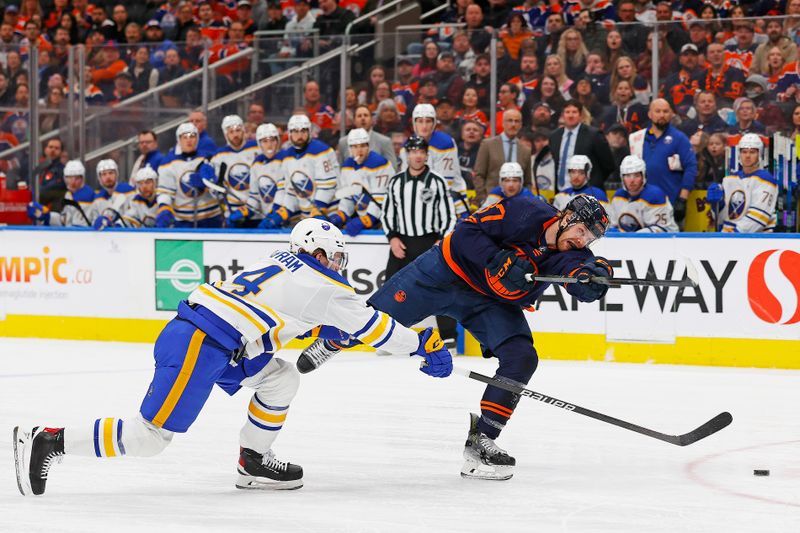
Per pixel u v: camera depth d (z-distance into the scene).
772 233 24.28
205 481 14.35
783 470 14.98
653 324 25.36
